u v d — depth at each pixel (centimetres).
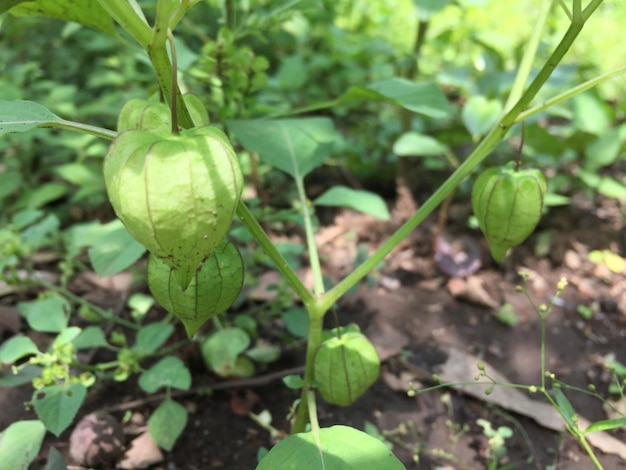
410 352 22
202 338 20
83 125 11
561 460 19
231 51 19
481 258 27
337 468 12
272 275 24
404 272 27
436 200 14
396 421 20
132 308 23
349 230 29
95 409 19
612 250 28
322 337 15
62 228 28
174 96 9
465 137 30
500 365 22
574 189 30
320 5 20
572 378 22
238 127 19
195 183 9
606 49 45
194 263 9
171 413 18
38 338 22
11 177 26
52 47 36
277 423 19
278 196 30
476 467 19
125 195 9
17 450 15
